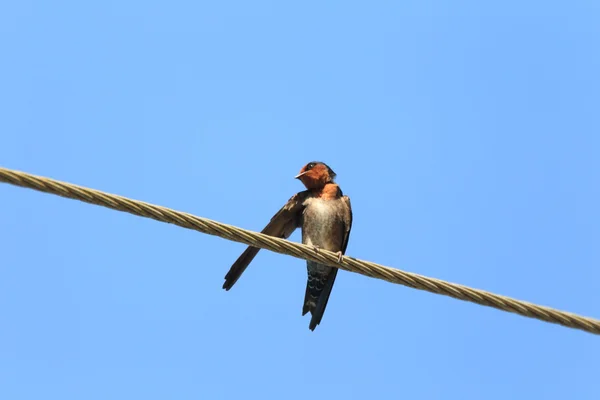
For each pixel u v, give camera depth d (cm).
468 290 1241
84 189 1130
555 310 1214
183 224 1212
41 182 1099
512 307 1222
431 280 1261
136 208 1171
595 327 1210
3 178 1077
